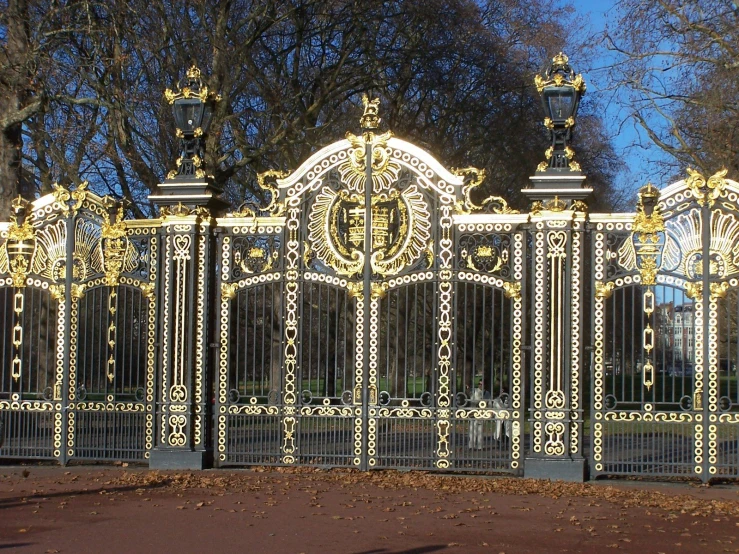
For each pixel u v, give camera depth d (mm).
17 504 11781
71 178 20984
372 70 24969
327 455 14266
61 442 14891
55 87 20656
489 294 22844
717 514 11281
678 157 22750
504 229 13875
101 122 22438
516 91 27344
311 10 23656
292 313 14461
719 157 20719
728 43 20094
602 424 13500
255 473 14086
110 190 24125
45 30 20469
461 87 27031
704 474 13133
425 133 28656
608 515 11180
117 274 14852
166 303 14641
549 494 12406
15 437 15039
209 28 22422
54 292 15055
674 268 13383
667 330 14828
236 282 14664
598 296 13547
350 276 14273
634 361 13461
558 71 14023
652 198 13438
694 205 13391
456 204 14039
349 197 14352
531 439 13547
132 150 21859
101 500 12055
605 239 13602
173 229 14680
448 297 13961
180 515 11031
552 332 13539
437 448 13898
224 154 22641
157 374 14719
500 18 28406
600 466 13469
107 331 14898
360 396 14164
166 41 21750
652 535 10117
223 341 14648
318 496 12312
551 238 13617
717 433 13109
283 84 24547
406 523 10609
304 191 14539
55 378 15008
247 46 21984
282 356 14445
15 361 15125
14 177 19297
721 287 13211
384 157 14289
